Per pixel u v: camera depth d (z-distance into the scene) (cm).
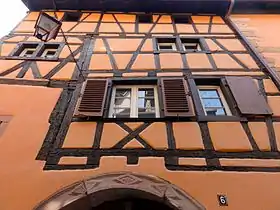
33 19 773
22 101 486
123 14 815
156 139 412
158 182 362
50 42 660
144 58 595
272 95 494
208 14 826
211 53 615
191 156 391
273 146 404
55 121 450
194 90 507
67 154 398
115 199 366
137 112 487
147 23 770
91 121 445
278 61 585
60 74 553
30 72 556
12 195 355
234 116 448
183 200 344
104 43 650
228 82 518
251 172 374
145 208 374
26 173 378
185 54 610
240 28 727
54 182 367
